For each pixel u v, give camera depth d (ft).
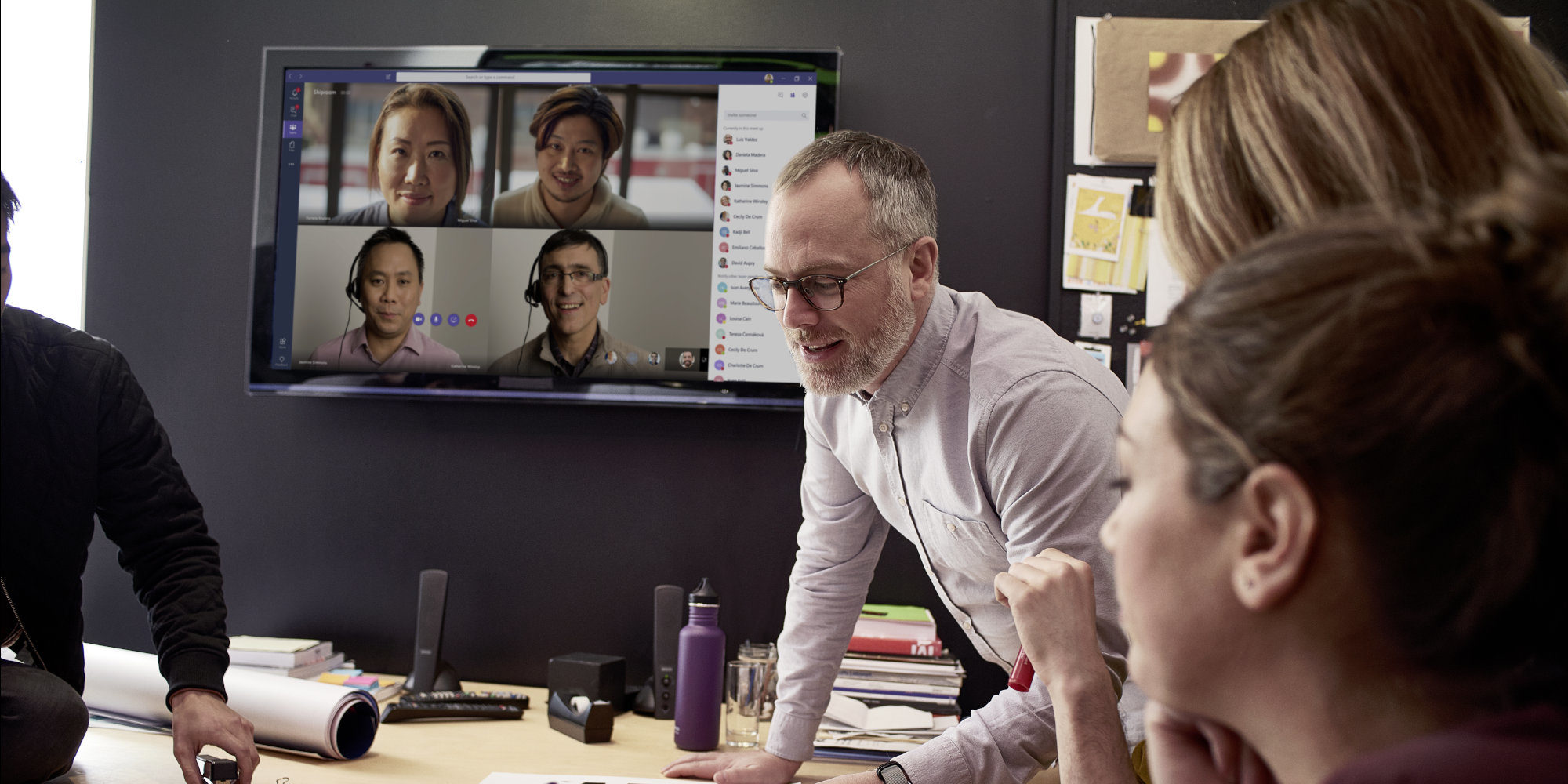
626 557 6.51
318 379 6.44
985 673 6.24
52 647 4.08
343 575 6.68
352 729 4.66
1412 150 1.83
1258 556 1.20
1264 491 1.18
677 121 6.33
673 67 6.33
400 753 4.71
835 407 4.94
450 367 6.39
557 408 6.61
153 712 4.68
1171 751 1.70
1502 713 1.13
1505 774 1.02
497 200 6.41
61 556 4.04
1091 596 3.13
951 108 6.43
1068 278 6.29
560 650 6.52
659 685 5.75
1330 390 1.12
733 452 6.48
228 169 6.86
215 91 6.89
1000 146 6.39
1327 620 1.18
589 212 6.36
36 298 6.94
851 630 4.97
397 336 6.43
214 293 6.83
